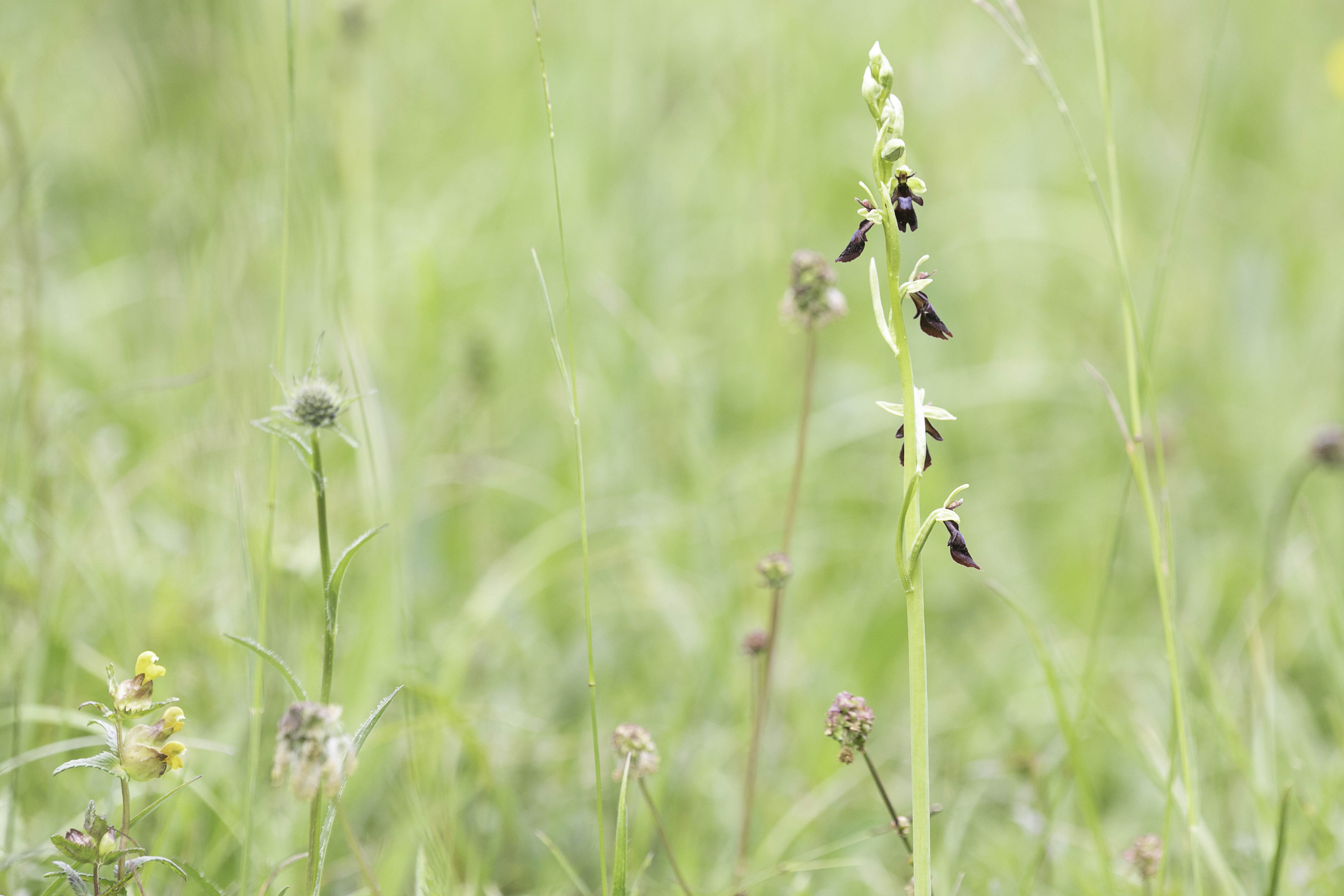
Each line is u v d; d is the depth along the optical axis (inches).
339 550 169.2
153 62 254.1
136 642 159.5
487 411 235.9
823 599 214.4
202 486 185.9
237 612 157.6
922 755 89.1
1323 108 363.9
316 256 180.7
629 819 150.4
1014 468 260.1
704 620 186.5
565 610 204.5
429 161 300.2
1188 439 260.7
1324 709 181.3
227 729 146.3
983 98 336.5
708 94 318.7
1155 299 142.8
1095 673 193.3
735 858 149.0
